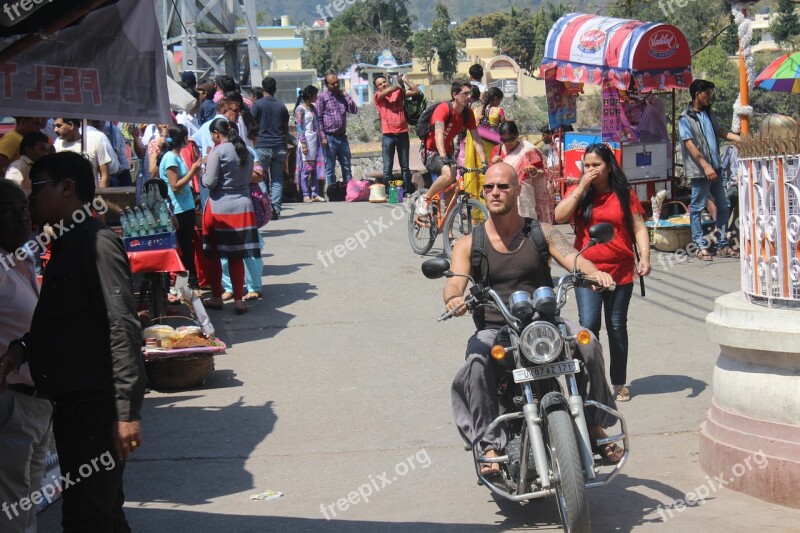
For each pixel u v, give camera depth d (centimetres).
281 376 838
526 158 1098
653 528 507
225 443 678
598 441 505
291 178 2027
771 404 539
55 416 419
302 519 542
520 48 9000
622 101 1370
